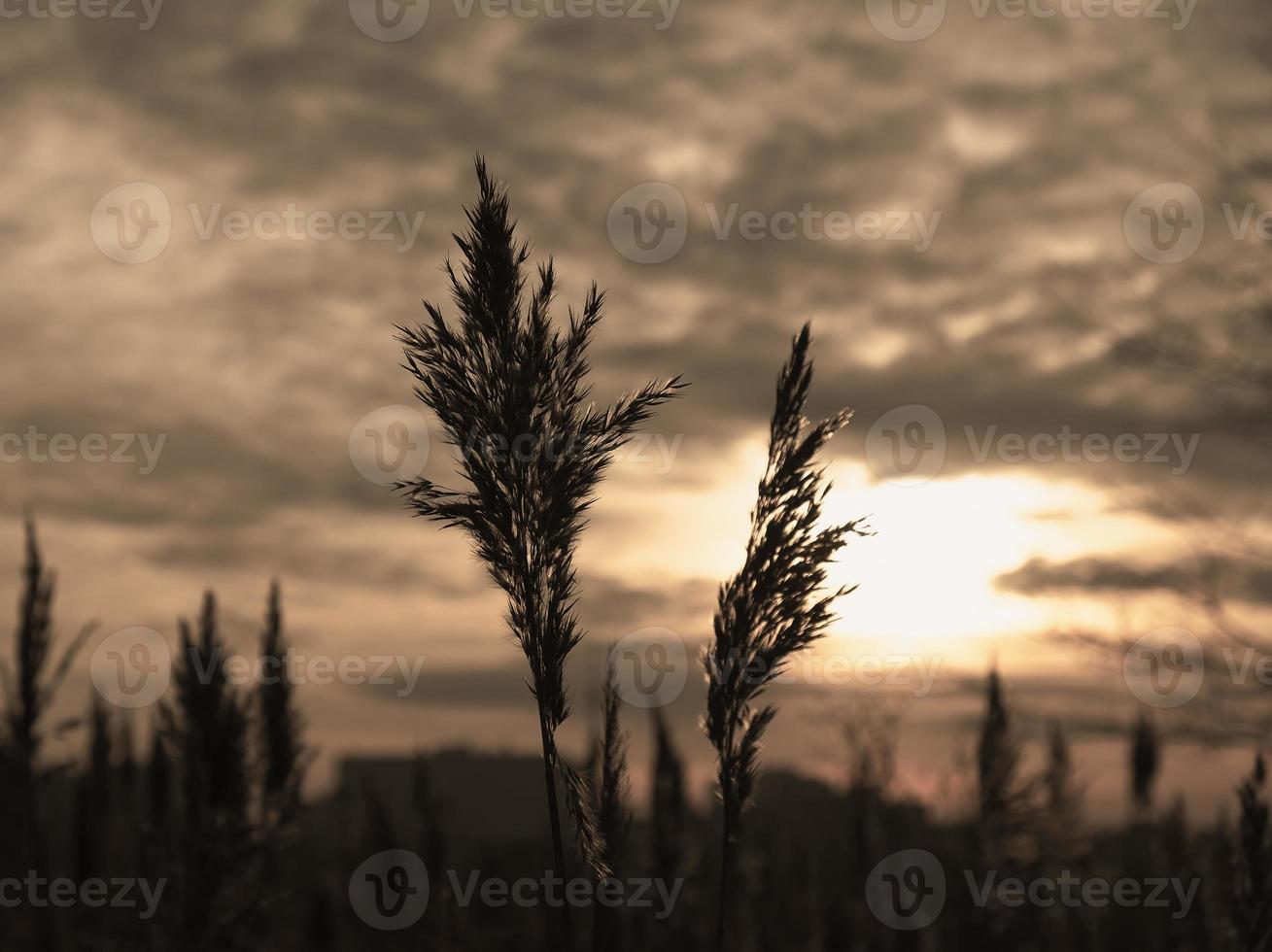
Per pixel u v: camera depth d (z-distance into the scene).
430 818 12.47
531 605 3.86
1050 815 12.97
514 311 3.95
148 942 8.68
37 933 9.57
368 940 12.06
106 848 12.02
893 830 15.08
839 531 4.23
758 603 4.23
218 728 9.23
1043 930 12.78
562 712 3.81
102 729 13.02
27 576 10.16
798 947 14.56
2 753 10.00
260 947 9.02
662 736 11.34
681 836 11.06
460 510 3.88
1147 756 12.77
